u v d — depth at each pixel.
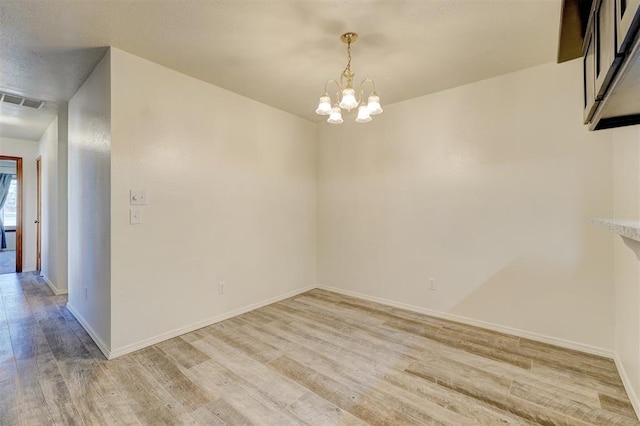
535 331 2.64
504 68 2.66
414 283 3.36
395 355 2.39
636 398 1.74
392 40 2.23
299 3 1.83
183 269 2.79
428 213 3.24
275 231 3.70
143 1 1.79
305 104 3.56
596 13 1.27
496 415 1.71
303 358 2.34
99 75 2.52
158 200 2.61
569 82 2.47
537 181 2.62
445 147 3.12
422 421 1.67
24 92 3.18
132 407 1.78
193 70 2.71
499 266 2.82
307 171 4.15
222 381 2.04
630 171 1.89
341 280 4.04
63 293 4.01
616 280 2.26
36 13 1.89
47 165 4.61
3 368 2.19
